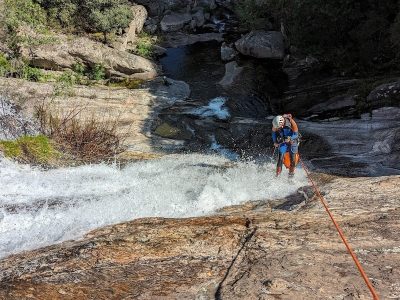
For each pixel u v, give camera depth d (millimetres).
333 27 16156
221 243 5379
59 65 17453
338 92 15203
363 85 14523
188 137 12867
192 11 25812
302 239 5258
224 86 17344
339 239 5184
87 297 4301
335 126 12508
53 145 10422
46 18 19547
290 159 8750
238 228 5812
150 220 6426
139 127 13250
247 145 12375
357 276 4324
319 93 15664
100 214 7121
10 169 8828
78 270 4875
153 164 10359
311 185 8234
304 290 4141
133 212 7230
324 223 5750
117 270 4848
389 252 4758
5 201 7492
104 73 17875
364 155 10656
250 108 15562
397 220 5578
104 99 14922
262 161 11031
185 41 23359
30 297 4285
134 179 9164
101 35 20359
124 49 20391
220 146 12430
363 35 15664
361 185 7418
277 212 6543
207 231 5738
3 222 6676
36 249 5668
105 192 8266
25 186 8227
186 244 5395
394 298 3893
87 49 17688
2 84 14227
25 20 18453
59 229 6457
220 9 26453
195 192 8281
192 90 17125
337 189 7398
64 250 5449
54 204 7516
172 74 19125
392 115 12109
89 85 16891
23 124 10945
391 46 14648
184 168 10055
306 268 4535
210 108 15062
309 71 17844
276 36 20344
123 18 20266
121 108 14391
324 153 11133
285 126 8758
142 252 5246
